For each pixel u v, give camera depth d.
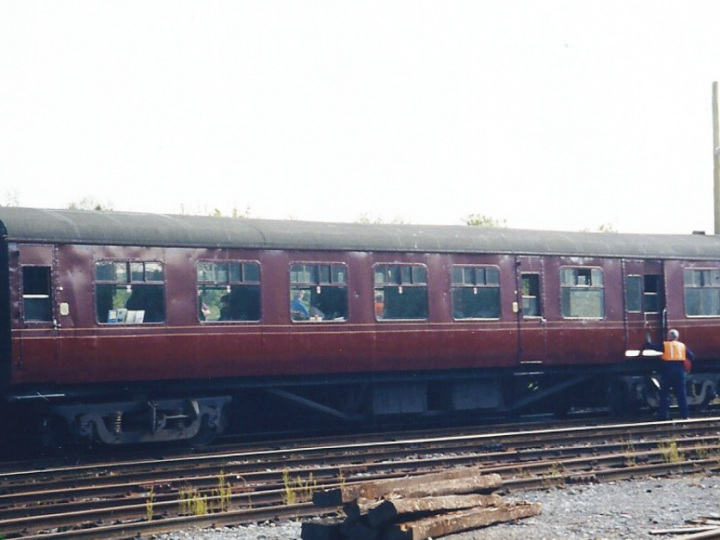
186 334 18.45
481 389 22.75
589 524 11.90
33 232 17.14
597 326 23.19
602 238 23.75
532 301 22.53
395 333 20.66
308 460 16.20
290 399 20.36
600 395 24.77
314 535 11.10
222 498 13.24
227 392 20.08
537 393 23.33
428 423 22.75
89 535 11.60
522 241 22.45
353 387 21.30
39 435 18.08
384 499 11.25
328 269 20.06
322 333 19.88
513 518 12.04
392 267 20.75
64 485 14.43
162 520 12.06
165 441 19.30
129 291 17.97
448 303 21.33
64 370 17.34
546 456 17.05
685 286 24.50
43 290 17.31
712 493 14.05
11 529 12.05
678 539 10.59
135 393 18.55
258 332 19.19
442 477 11.96
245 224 19.56
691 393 24.62
